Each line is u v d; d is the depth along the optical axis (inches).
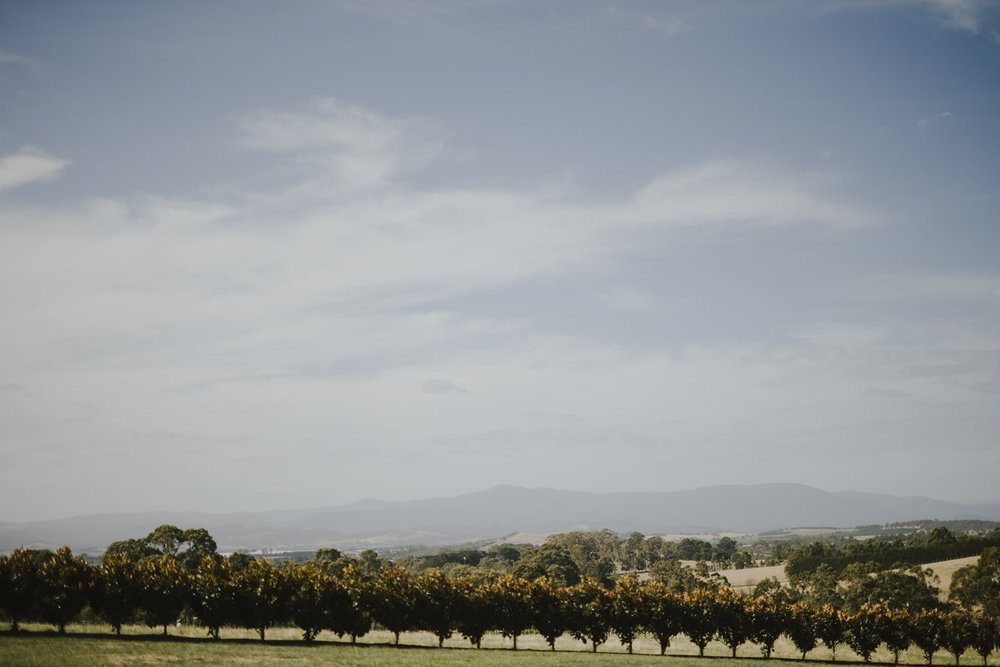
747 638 3011.8
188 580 2460.6
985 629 3292.3
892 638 3154.5
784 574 6825.8
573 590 2977.4
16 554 2314.2
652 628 2950.3
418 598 2733.8
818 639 3260.3
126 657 1860.2
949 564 5625.0
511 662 2258.9
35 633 2235.5
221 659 1935.3
